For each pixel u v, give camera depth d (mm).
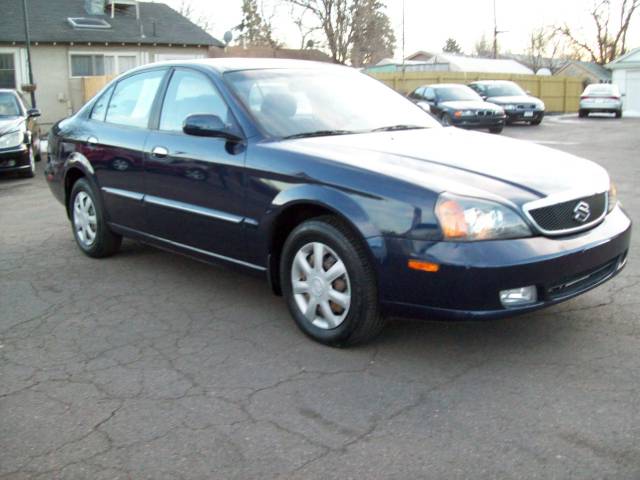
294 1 44062
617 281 4969
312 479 2680
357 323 3732
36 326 4445
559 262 3463
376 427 3055
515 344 3918
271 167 4070
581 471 2662
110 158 5434
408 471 2709
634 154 14289
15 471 2785
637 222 7133
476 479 2641
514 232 3408
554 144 17016
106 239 5844
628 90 36656
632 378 3453
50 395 3451
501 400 3266
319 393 3398
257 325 4367
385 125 4762
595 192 3818
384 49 51500
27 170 11797
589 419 3055
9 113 12328
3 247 6605
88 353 3986
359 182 3666
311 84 4906
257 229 4191
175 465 2801
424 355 3807
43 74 22953
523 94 25094
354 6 43969
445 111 20125
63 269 5758
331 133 4473
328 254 3852
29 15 23484
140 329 4352
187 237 4805
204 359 3855
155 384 3553
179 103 4934
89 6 24719
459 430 3004
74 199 6121
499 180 3621
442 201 3408
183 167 4664
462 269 3336
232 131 4375
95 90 22875
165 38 24734
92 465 2818
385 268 3547
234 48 44000
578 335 4020
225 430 3066
